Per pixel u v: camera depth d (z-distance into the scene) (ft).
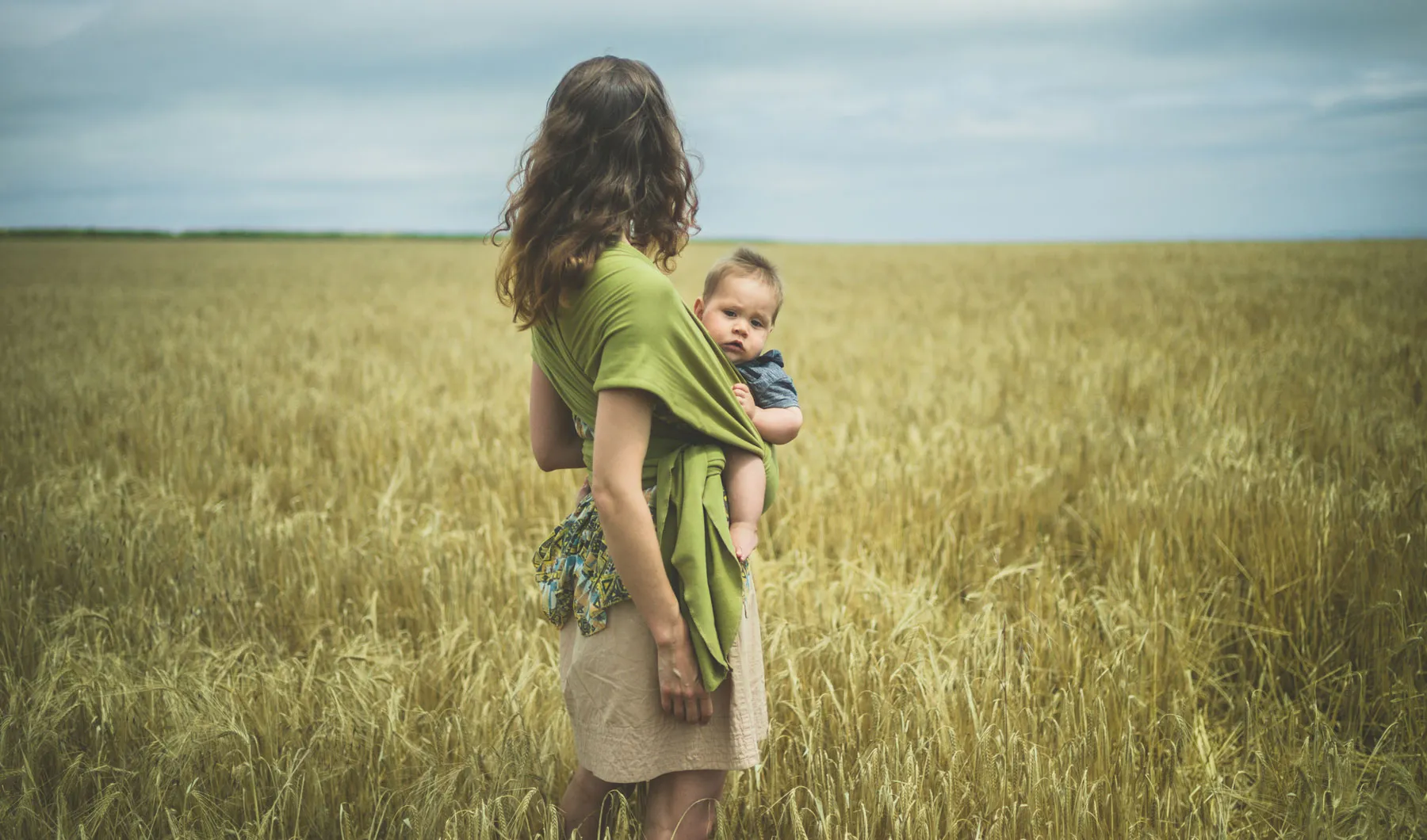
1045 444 18.04
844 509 14.99
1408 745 9.11
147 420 20.89
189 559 12.65
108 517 14.38
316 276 101.04
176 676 9.18
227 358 33.83
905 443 19.98
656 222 5.97
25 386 26.12
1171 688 10.03
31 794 7.23
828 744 8.35
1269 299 45.83
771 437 7.00
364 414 22.47
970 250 179.32
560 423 6.93
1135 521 13.61
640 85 5.80
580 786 7.25
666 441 6.05
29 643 10.14
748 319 7.48
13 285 83.46
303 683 9.36
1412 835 7.22
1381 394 20.79
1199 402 21.99
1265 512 12.99
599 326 5.51
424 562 12.87
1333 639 10.89
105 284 85.20
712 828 6.63
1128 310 44.65
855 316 49.47
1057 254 125.90
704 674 5.83
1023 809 7.30
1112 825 7.58
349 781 8.13
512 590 12.26
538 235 5.72
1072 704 8.55
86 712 8.50
